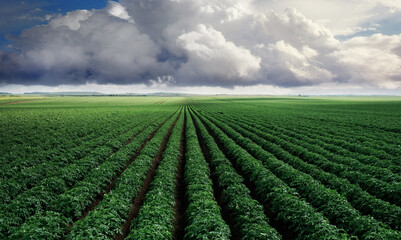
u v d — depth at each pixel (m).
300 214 11.76
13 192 15.15
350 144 27.88
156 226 10.88
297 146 26.66
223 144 31.16
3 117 58.66
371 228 10.49
